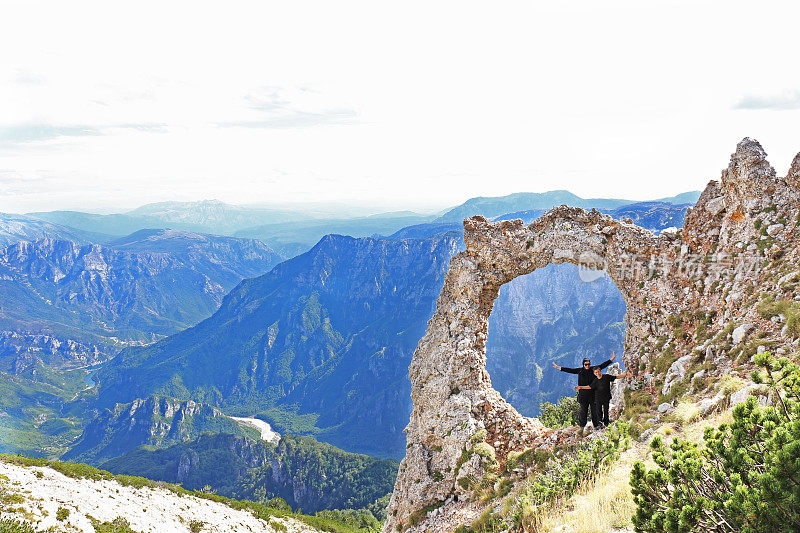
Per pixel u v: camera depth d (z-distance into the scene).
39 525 31.38
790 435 7.62
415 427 25.05
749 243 21.72
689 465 8.74
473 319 24.94
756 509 7.38
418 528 22.47
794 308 17.27
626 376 22.97
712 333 20.42
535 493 16.34
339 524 63.97
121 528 35.56
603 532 11.48
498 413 24.00
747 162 22.77
